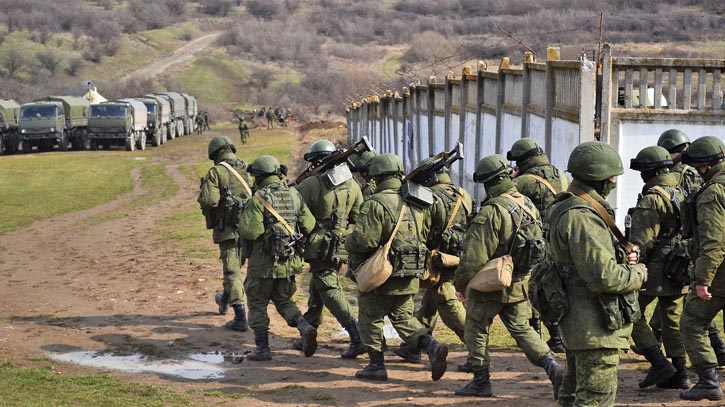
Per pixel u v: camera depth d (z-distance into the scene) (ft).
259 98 348.18
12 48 391.24
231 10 615.57
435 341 23.06
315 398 22.89
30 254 56.18
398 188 23.66
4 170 127.85
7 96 324.60
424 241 24.22
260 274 26.61
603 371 16.70
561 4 258.98
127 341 30.45
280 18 554.05
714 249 20.16
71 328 32.81
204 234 62.44
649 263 22.03
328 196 27.25
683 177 24.47
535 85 47.14
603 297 16.55
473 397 22.41
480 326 22.07
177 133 211.61
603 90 39.86
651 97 44.34
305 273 46.26
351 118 158.40
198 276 44.47
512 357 27.32
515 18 292.81
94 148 171.83
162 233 64.49
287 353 28.63
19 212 82.64
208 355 28.43
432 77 75.61
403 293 23.48
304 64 408.46
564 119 41.98
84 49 424.87
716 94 40.55
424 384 24.13
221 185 31.83
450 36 332.19
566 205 16.89
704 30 182.50
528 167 25.61
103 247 58.29
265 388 24.14
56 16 483.51
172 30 516.73
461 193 24.70
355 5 547.90
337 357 27.99
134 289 41.22
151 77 378.32
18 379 25.20
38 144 167.32
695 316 21.20
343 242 27.27
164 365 27.14
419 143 82.43
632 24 192.65
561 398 18.47
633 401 21.47
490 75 56.24
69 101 169.48
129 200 94.22
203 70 400.26
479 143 59.16
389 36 438.81
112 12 523.29
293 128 234.38
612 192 40.83
